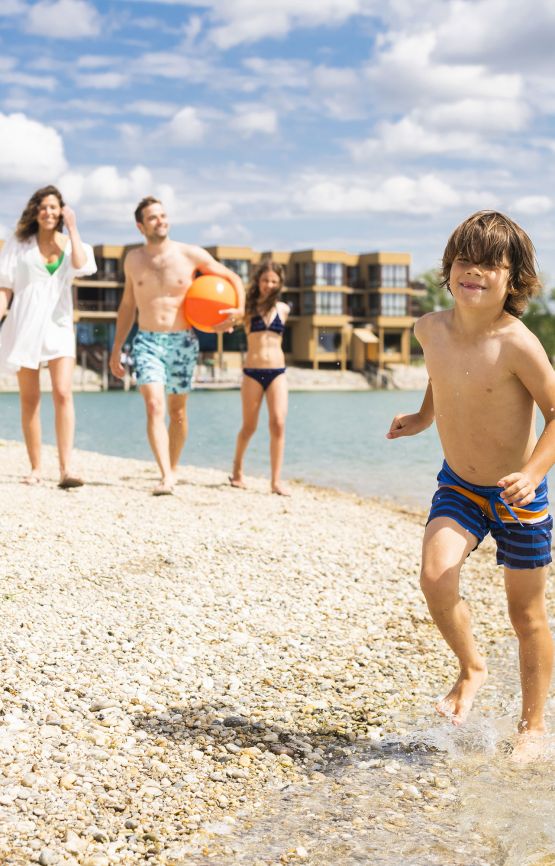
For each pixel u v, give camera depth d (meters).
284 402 9.03
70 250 7.83
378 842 2.84
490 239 3.20
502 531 3.52
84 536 6.14
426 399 3.91
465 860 2.74
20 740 3.34
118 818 2.91
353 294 73.38
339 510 8.44
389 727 3.77
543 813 3.04
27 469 9.66
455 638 3.48
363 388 67.56
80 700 3.73
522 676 3.62
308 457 14.09
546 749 3.50
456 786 3.25
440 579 3.36
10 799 2.94
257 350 8.96
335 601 5.40
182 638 4.52
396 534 7.42
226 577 5.57
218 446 15.55
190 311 8.36
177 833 2.86
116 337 8.62
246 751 3.46
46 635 4.32
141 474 9.91
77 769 3.19
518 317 3.40
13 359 7.82
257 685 4.10
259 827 2.93
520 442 3.42
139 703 3.77
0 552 5.53
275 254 70.94
